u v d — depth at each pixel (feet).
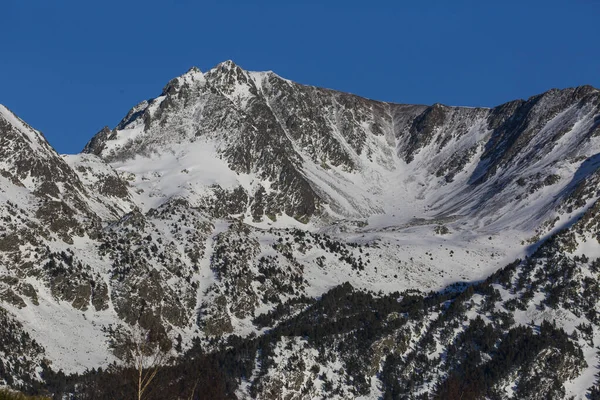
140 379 316.40
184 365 496.23
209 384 467.11
